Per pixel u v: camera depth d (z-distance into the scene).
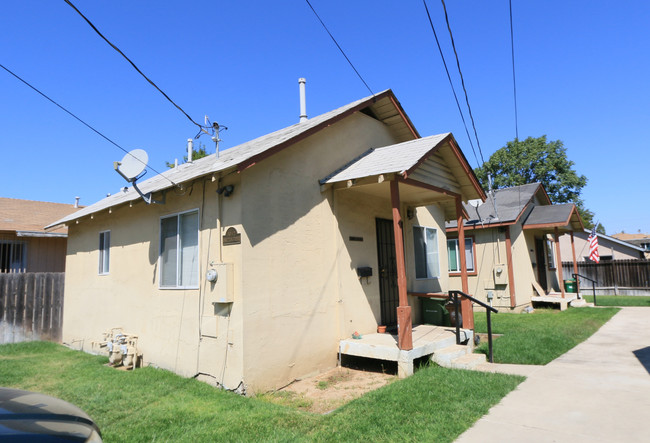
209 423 4.76
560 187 33.19
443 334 8.26
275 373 6.40
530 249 17.75
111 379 6.80
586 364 7.20
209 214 6.78
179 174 8.59
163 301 7.60
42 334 11.60
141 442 4.29
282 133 8.94
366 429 4.44
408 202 10.00
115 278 9.15
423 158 7.31
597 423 4.48
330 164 8.16
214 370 6.38
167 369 7.32
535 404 5.15
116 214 9.38
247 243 6.22
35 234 14.61
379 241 9.18
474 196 9.81
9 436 2.35
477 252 16.19
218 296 6.23
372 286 8.76
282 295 6.70
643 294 21.92
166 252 7.75
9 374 7.38
